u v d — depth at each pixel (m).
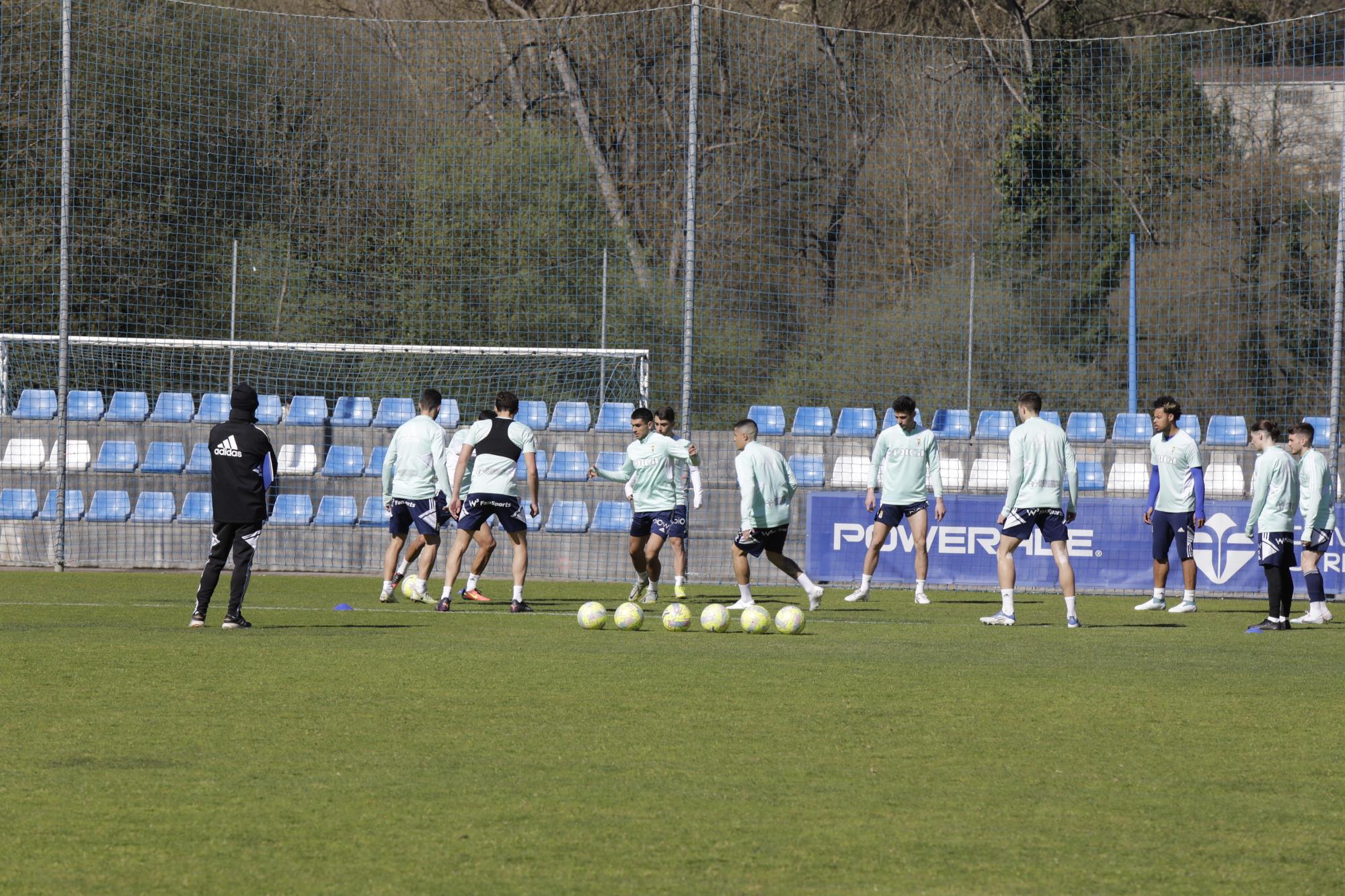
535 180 99.38
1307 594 58.44
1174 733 25.62
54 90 91.19
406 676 30.84
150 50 94.62
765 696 28.98
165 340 67.94
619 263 98.75
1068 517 45.44
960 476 67.62
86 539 66.69
